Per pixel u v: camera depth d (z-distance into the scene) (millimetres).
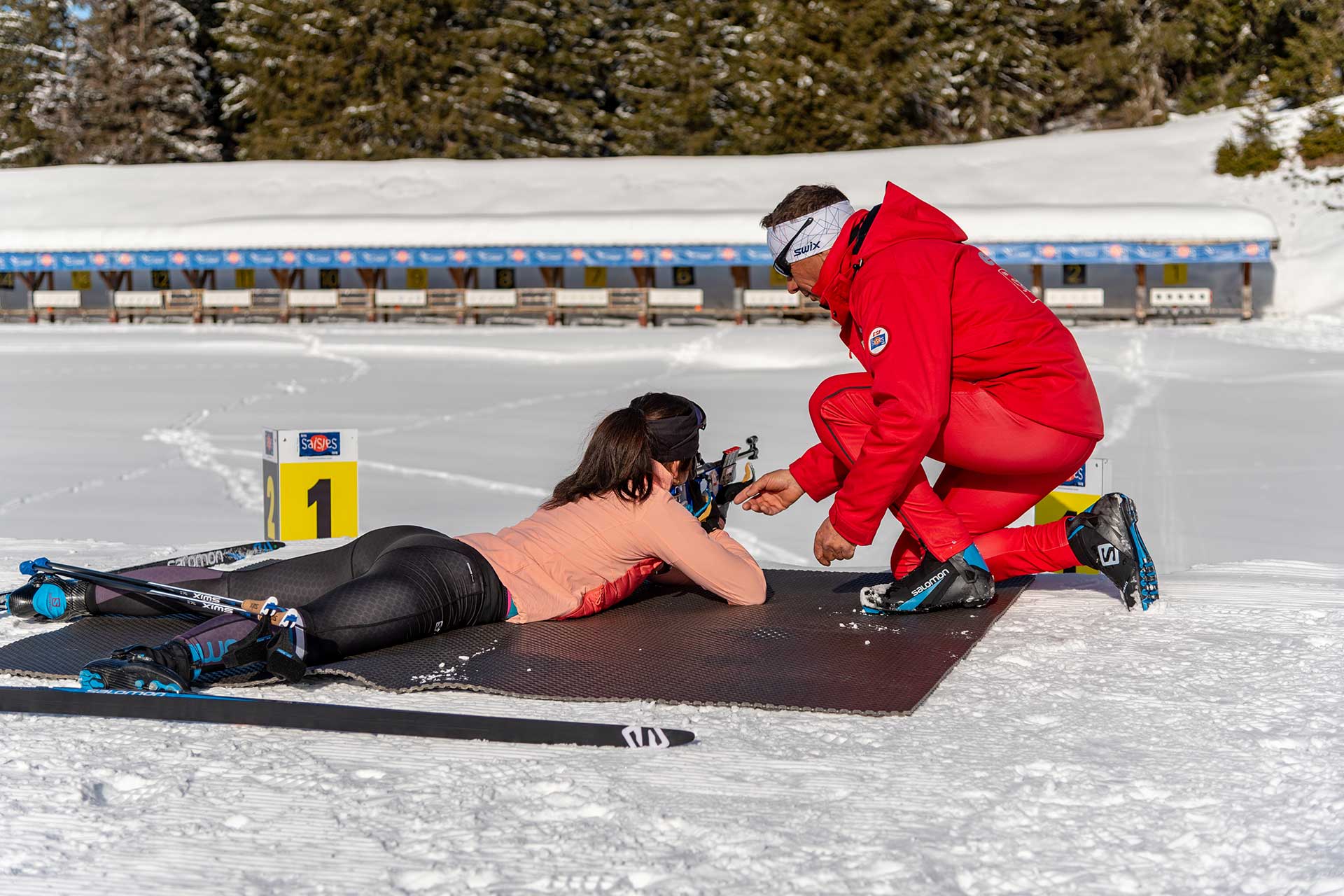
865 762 2619
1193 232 27078
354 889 2016
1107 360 20609
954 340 3826
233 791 2441
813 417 4160
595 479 3988
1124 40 45438
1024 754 2668
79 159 49812
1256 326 26062
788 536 8844
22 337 27250
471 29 45062
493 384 19500
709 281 31922
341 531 6160
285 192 35438
